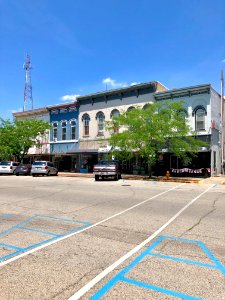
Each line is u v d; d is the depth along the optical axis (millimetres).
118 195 14062
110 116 32594
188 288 4078
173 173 27891
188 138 24047
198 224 7820
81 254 5473
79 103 35219
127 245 6016
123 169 31516
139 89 30422
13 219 8602
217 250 5680
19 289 4062
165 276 4473
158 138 23078
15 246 5984
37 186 18828
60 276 4484
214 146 27016
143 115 24219
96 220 8398
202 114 26672
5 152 35156
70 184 20391
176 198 12961
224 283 4230
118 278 4406
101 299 3783
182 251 5621
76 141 35344
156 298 3799
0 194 14609
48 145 38188
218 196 13656
